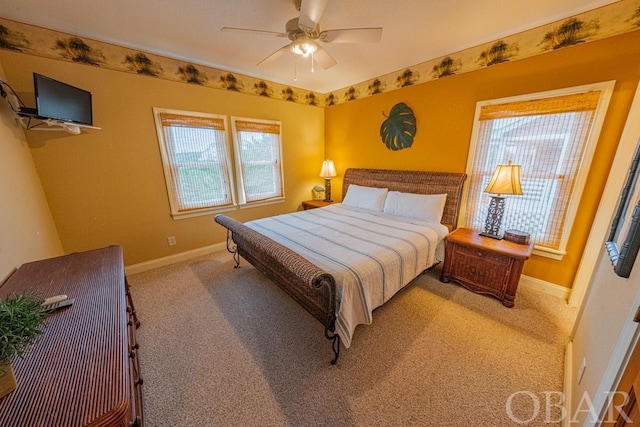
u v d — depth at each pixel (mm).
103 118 2436
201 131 3090
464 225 2836
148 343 1774
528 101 2217
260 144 3703
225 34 2262
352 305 1576
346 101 4004
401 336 1808
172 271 2898
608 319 1015
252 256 2523
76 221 2426
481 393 1364
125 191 2670
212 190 3320
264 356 1652
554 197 2188
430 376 1476
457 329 1872
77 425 593
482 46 2451
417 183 3082
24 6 1800
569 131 2045
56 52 2139
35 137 2125
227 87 3205
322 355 1653
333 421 1234
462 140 2742
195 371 1537
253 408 1304
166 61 2709
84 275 1375
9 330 667
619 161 1819
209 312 2131
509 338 1769
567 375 1400
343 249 1966
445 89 2797
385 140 3531
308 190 4500
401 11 1938
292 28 1790
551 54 2078
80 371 745
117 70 2443
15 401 645
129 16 1964
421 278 2666
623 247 908
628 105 1800
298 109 4055
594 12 1849
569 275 2209
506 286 2119
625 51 1767
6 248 1424
